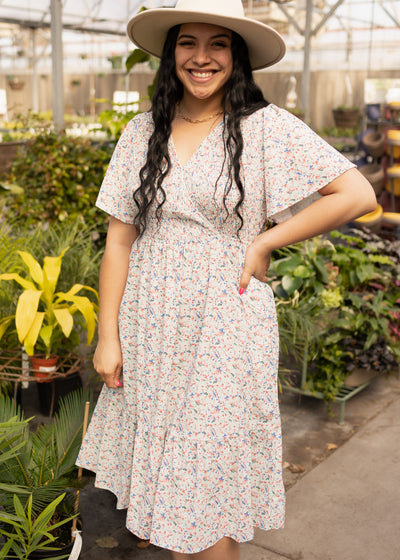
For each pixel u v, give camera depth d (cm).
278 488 177
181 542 168
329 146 159
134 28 175
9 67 1911
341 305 351
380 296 355
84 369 311
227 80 167
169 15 159
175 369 171
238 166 160
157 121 169
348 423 340
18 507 184
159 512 170
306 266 352
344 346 345
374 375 362
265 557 232
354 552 236
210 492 169
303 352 346
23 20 1513
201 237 165
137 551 233
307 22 1285
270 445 174
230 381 167
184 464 167
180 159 168
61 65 902
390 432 331
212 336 166
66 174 466
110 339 183
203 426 166
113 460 189
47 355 306
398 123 739
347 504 266
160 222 169
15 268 334
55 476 211
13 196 491
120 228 185
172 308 167
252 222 168
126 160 180
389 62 1565
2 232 369
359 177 158
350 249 382
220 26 160
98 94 1995
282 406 358
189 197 163
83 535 240
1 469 210
